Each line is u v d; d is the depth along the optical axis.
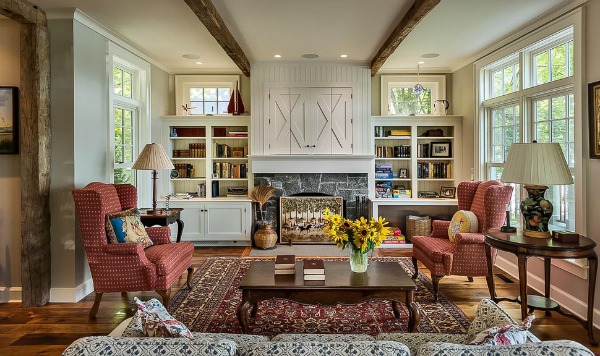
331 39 4.57
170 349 1.16
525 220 3.10
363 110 5.78
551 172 2.78
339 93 5.77
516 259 4.28
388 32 4.29
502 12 3.68
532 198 3.08
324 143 5.80
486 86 5.14
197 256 5.24
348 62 5.72
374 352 1.14
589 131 3.15
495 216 3.69
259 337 1.77
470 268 3.54
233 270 4.57
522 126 4.21
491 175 5.10
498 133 4.96
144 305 1.65
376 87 6.17
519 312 3.33
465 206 4.25
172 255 3.47
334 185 5.92
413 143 5.96
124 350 1.16
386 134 6.13
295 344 1.18
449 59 5.52
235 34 4.36
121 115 4.88
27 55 3.45
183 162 6.27
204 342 1.19
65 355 1.15
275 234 5.70
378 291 2.71
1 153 3.55
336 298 2.72
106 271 3.22
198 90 6.20
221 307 3.44
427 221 5.65
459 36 4.44
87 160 3.86
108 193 3.62
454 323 3.09
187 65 5.86
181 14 3.73
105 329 3.04
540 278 3.84
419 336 1.78
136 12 3.67
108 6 3.52
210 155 6.04
